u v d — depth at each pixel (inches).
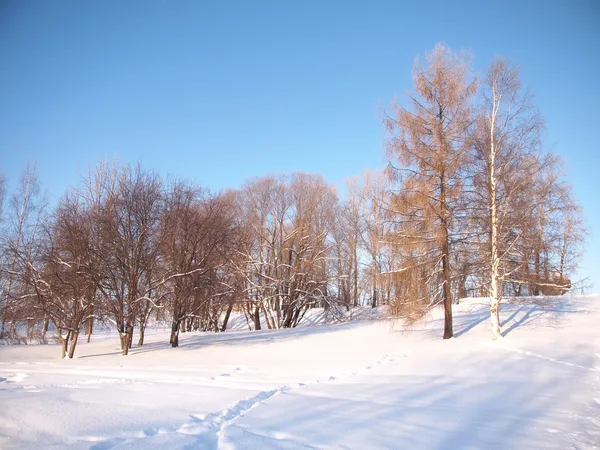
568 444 216.5
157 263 882.8
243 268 1295.5
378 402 304.0
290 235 1373.0
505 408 287.6
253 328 1566.2
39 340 1073.5
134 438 223.5
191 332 1302.9
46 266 812.6
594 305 889.5
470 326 804.0
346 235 1528.1
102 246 810.8
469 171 687.1
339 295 1560.0
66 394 348.2
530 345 587.5
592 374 409.7
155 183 895.1
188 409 288.7
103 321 853.2
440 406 292.4
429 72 713.0
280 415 265.4
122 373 525.0
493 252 663.8
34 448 210.4
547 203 644.1
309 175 1473.9
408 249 684.1
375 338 827.4
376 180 1380.4
